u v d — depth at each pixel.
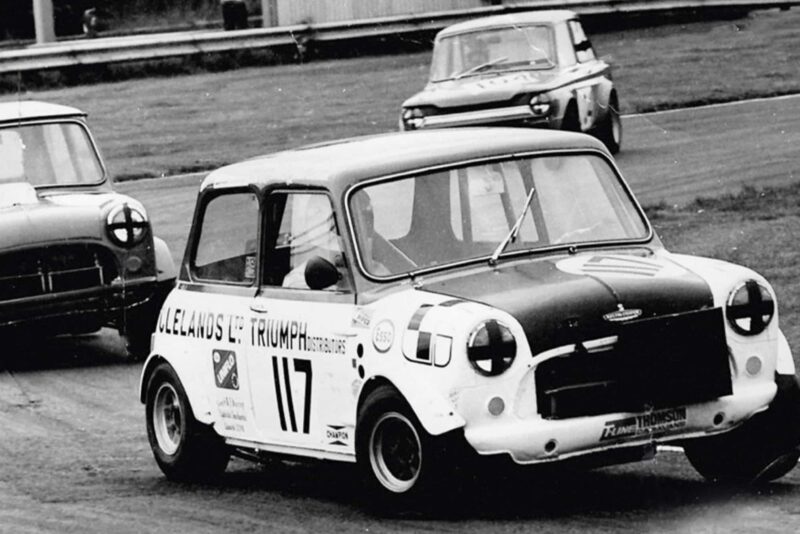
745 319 18.00
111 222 31.92
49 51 79.19
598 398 17.17
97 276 32.00
